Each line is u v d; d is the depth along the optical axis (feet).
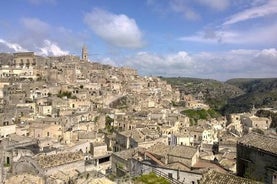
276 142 160.97
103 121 533.14
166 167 207.31
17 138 349.82
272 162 152.76
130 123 513.45
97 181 162.09
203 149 396.78
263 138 168.14
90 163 285.43
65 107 561.84
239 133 586.86
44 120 443.32
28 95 597.11
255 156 161.79
